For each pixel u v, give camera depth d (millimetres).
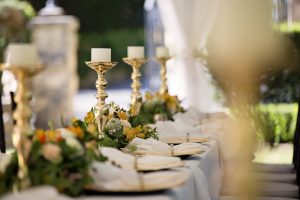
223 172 3957
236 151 4086
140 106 4504
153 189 2248
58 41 10734
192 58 6609
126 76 18516
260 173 4281
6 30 10898
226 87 4254
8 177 2312
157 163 2672
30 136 2230
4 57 10648
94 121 3346
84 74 18234
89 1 18312
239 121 4203
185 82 6645
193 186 2812
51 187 2043
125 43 18359
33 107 10102
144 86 16781
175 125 4012
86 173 2229
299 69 5863
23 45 2121
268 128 5918
